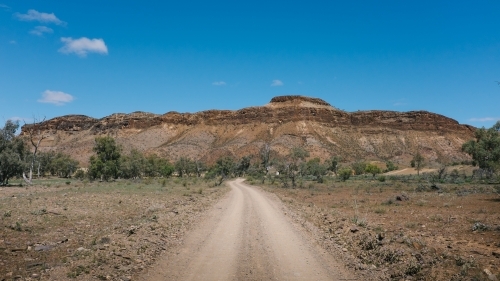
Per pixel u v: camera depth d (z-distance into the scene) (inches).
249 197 1325.0
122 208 870.4
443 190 1519.4
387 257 377.7
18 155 2074.3
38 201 959.0
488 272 300.7
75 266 333.4
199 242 476.1
